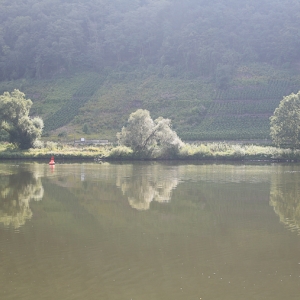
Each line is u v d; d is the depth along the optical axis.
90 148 84.50
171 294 16.31
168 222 27.75
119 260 20.09
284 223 27.50
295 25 180.12
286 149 76.31
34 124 87.75
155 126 77.06
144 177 50.38
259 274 18.38
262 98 136.25
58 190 40.28
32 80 172.25
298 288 16.92
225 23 189.38
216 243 22.94
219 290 16.69
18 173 54.16
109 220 28.31
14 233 24.88
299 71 159.12
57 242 23.05
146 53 193.62
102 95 151.38
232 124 120.12
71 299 15.84
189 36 179.50
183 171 57.47
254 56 173.00
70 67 180.88
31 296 16.08
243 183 45.06
